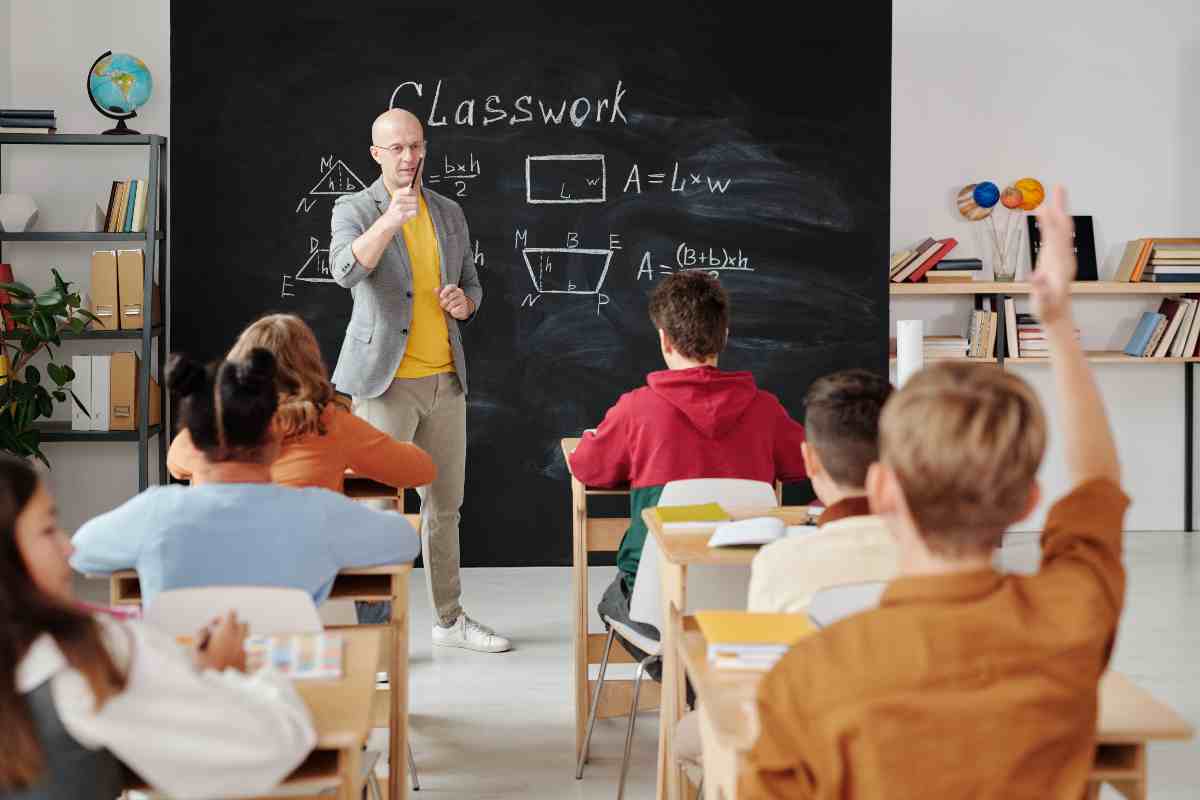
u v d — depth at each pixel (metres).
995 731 1.30
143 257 5.16
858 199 5.43
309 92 5.28
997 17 5.87
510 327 5.43
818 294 5.46
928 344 5.74
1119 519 1.46
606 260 5.43
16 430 4.92
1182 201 5.95
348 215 4.07
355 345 4.11
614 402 5.47
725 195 5.42
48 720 1.54
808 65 5.39
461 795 3.15
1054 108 5.90
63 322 5.25
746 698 1.68
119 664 1.54
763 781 1.37
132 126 5.42
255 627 2.05
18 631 1.50
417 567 5.46
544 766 3.33
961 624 1.32
